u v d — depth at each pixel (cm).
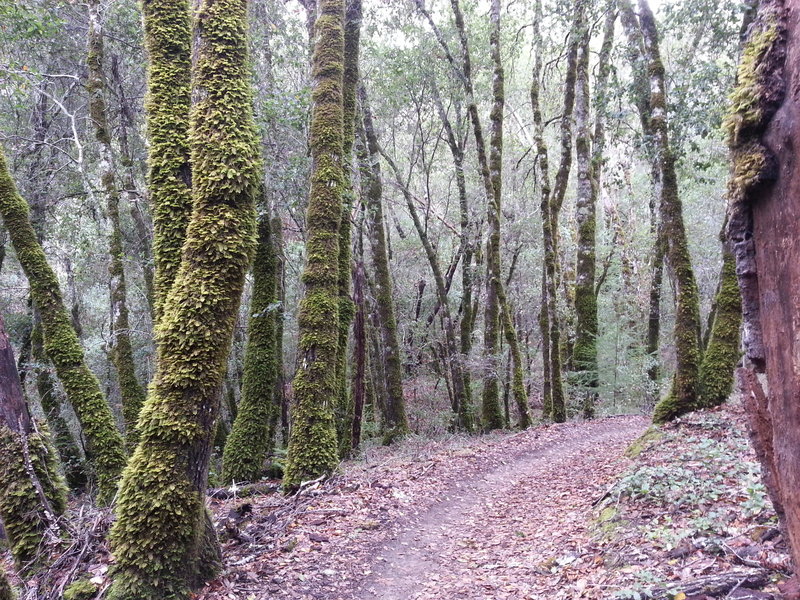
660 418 920
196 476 484
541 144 1788
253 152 507
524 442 1318
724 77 981
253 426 1090
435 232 2381
